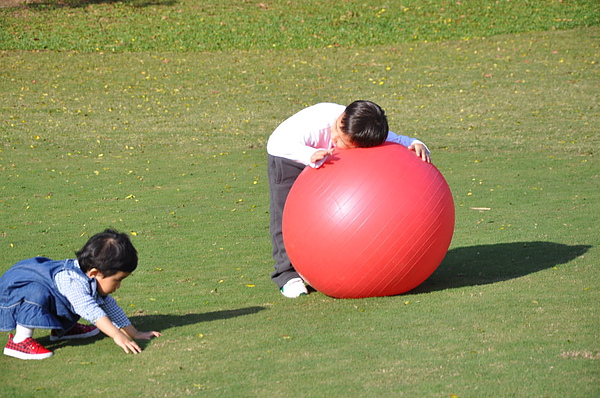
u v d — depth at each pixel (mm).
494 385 4797
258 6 37281
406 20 34594
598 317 6137
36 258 6074
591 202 11734
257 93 24734
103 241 5809
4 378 5250
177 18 35406
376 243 6422
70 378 5211
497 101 22562
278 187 7414
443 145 17703
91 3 37406
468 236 9773
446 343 5609
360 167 6531
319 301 7008
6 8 35875
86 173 15250
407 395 4699
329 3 37688
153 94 24641
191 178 14758
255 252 9469
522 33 31766
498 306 6520
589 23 32438
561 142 17547
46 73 27234
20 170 15500
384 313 6422
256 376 5098
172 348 5777
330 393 4766
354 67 28031
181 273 8477
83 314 5711
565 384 4773
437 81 25547
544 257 8438
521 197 12297
